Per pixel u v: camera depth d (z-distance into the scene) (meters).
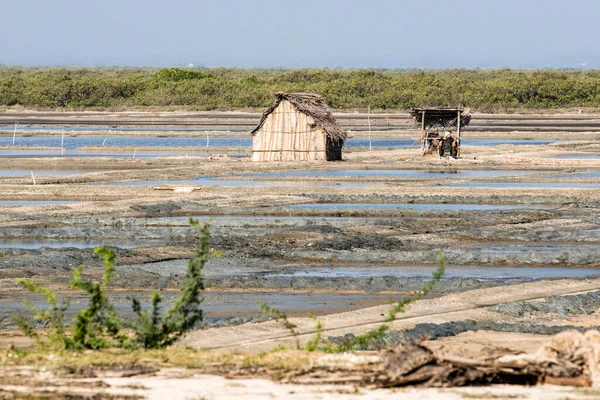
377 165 184.25
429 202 133.75
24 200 136.12
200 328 66.12
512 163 188.50
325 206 129.88
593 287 81.00
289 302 75.88
